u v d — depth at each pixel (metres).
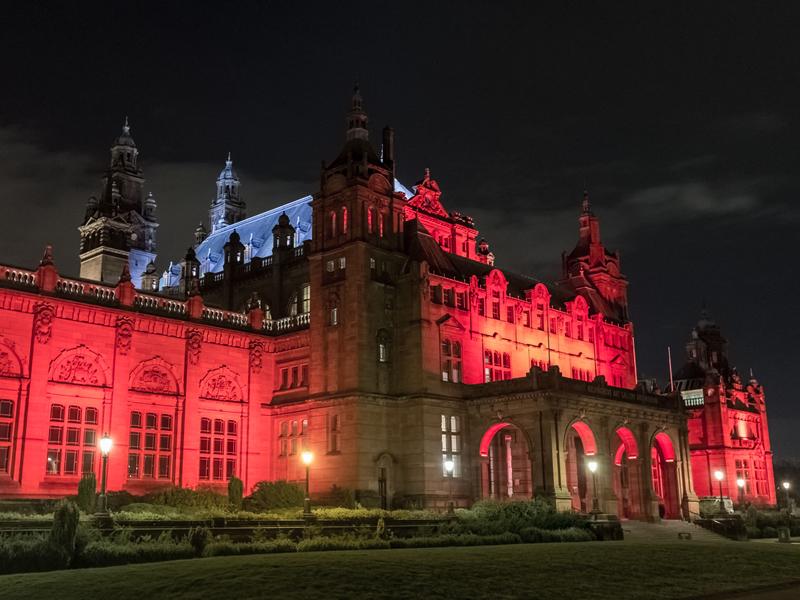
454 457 61.41
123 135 100.88
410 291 62.66
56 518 29.45
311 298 64.50
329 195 64.94
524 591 25.62
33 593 22.92
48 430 53.44
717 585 29.77
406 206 74.12
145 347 59.62
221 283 79.25
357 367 59.69
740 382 105.12
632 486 66.12
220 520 38.47
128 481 56.84
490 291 69.44
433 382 61.44
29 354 53.38
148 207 102.19
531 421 58.94
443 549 37.06
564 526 49.75
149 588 23.28
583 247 90.38
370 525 43.09
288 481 63.34
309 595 22.84
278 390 66.75
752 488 98.75
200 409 62.12
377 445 59.69
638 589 27.77
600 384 63.56
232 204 114.69
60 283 55.94
